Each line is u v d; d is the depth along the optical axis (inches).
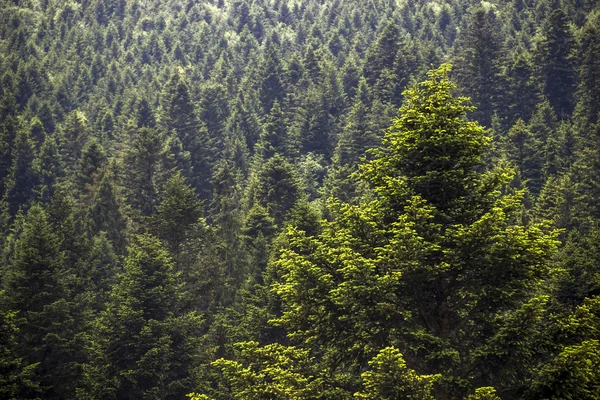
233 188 2613.2
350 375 597.0
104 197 2347.4
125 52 6752.0
